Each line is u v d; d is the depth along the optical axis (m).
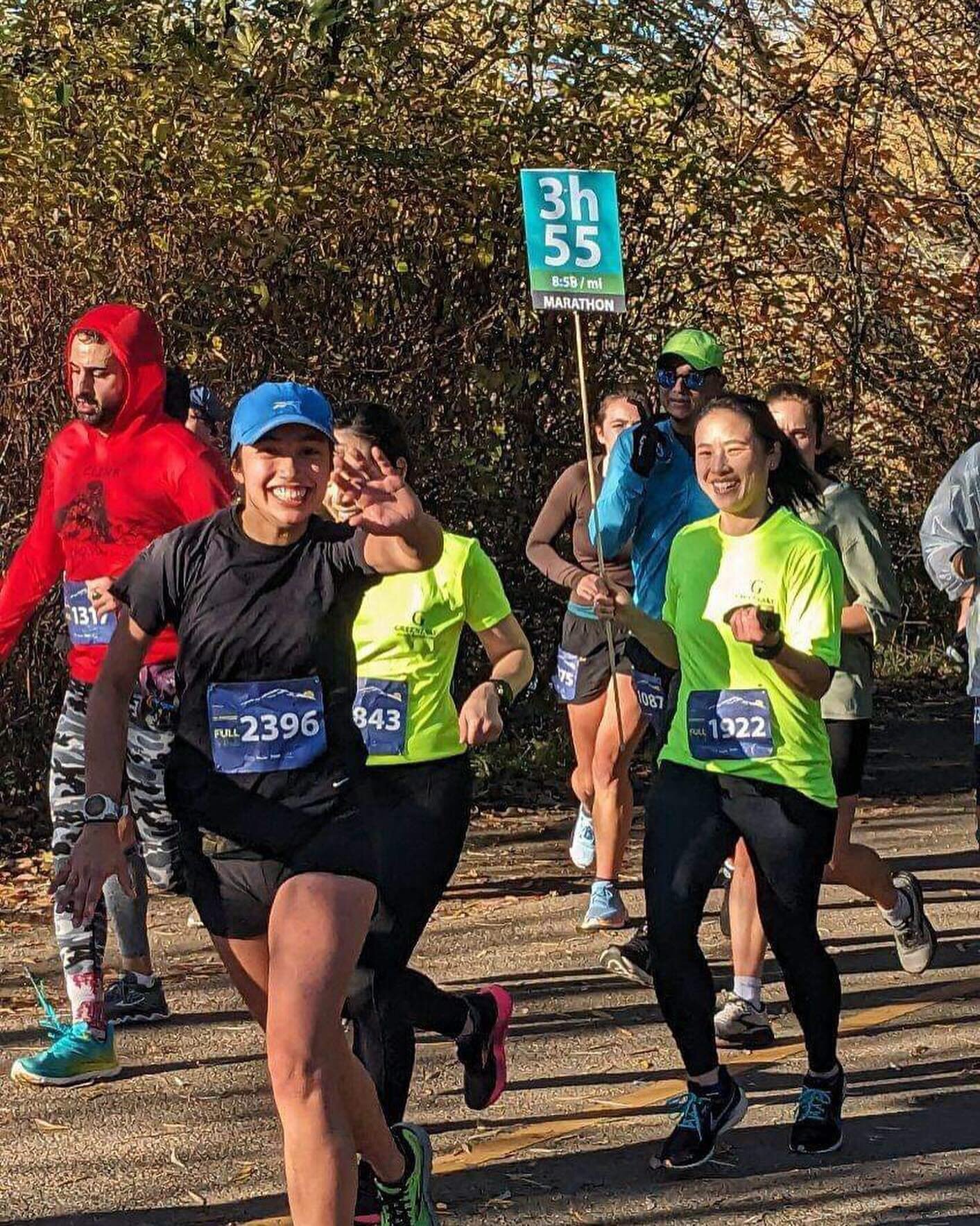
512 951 6.91
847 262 12.98
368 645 4.63
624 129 10.73
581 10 10.69
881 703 13.45
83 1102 5.20
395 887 4.32
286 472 3.55
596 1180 4.62
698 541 4.84
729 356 12.66
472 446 10.46
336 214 9.87
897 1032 5.92
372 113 9.81
